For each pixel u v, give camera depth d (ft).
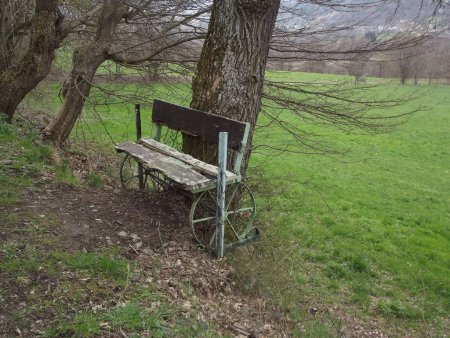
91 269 12.44
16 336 9.45
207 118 16.83
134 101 27.12
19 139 22.00
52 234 14.08
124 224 16.05
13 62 30.63
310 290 20.58
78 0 32.01
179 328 10.87
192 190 14.24
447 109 108.06
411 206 41.60
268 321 14.14
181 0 27.25
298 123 34.58
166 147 18.60
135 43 29.45
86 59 25.70
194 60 26.99
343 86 24.41
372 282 23.68
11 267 11.78
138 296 11.86
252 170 26.66
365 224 33.65
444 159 64.34
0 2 28.60
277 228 23.82
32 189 17.10
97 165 24.38
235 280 15.25
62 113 25.62
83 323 10.11
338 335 15.99
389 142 73.51
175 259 14.56
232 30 17.30
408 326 19.39
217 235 15.46
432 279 24.68
